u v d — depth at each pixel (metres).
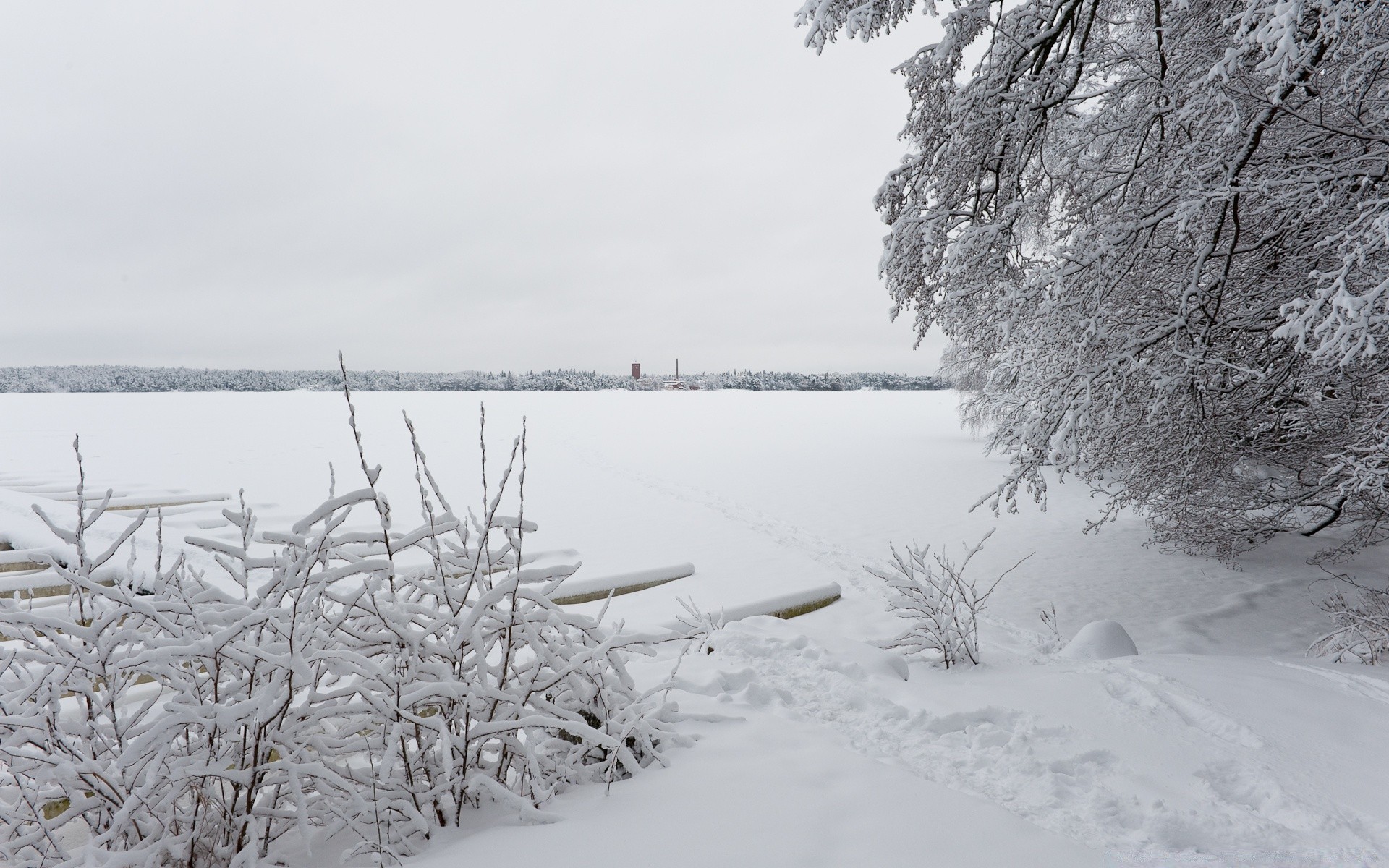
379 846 2.36
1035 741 3.56
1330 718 3.94
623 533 11.62
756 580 8.51
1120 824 2.81
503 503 14.53
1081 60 7.39
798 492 16.95
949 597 5.43
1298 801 2.99
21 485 13.28
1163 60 7.36
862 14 6.92
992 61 7.55
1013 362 7.43
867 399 77.88
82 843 2.71
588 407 56.53
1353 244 5.27
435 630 2.89
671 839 2.50
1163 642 7.66
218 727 2.46
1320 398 7.61
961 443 29.62
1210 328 6.67
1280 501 9.84
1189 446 7.50
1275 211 6.68
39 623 2.33
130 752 2.25
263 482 15.13
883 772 3.11
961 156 7.66
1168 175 6.77
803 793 2.89
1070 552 11.52
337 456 20.34
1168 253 7.21
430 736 2.90
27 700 2.42
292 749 2.53
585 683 3.21
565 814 2.71
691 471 20.58
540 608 3.26
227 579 6.95
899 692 4.33
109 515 9.84
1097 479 8.20
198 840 2.46
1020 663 5.38
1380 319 4.81
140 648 2.70
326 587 2.70
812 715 3.95
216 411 41.00
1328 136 6.52
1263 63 4.84
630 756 3.03
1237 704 4.06
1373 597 7.46
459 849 2.47
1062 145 8.66
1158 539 11.29
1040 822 2.80
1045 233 9.84
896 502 15.67
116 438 24.03
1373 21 5.10
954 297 7.33
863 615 7.64
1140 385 6.89
